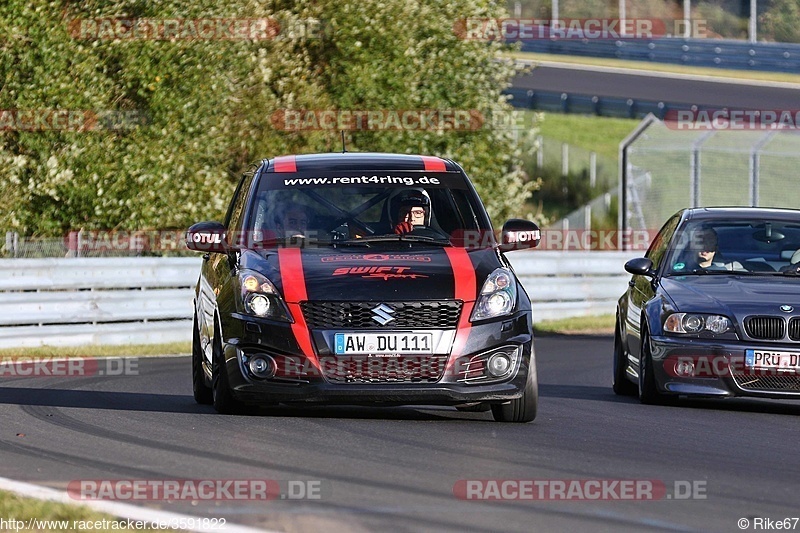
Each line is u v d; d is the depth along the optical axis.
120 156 67.62
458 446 24.34
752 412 32.66
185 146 68.88
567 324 72.06
